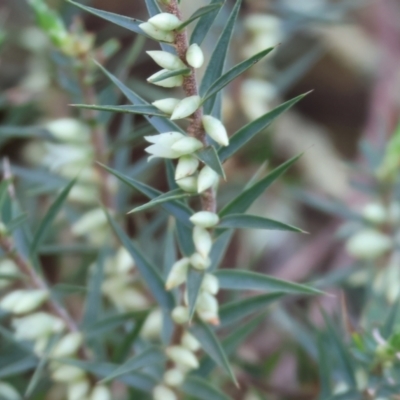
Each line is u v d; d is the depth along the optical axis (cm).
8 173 34
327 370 34
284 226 30
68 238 42
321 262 49
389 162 38
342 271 38
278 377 41
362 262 39
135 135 37
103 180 38
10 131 38
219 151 30
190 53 29
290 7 43
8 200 33
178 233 32
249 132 30
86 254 39
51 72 42
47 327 34
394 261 39
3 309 35
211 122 30
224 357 31
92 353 36
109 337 37
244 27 42
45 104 45
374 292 37
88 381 35
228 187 45
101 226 38
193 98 29
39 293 34
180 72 29
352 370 33
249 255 47
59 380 35
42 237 33
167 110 29
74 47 36
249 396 38
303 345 36
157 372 35
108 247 37
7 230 33
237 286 32
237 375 38
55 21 35
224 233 32
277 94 44
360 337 33
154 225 38
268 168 51
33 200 41
